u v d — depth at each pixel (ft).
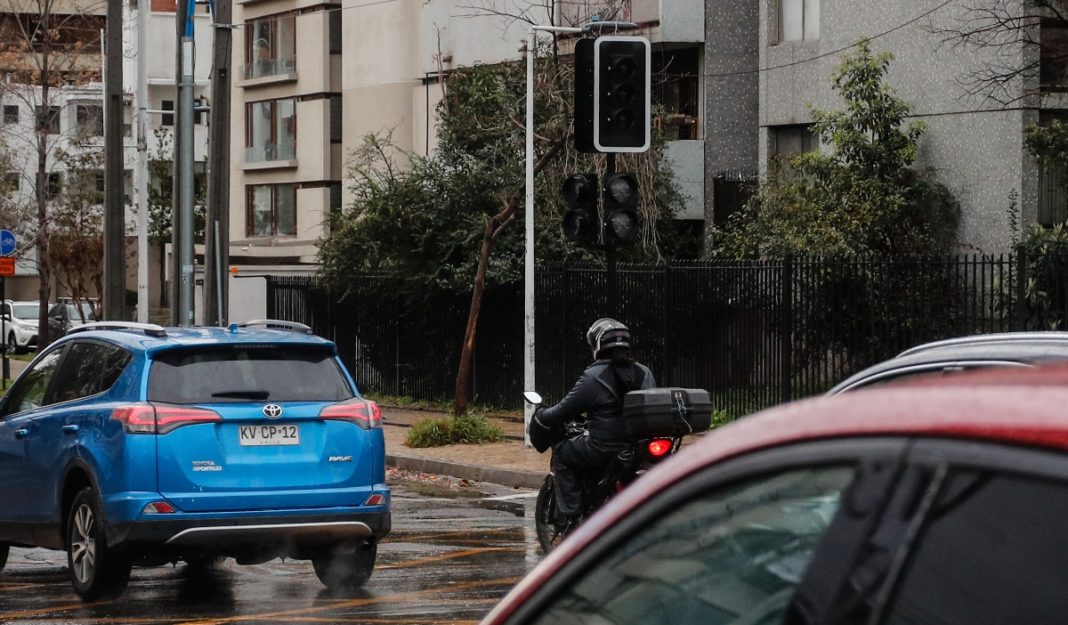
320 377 34.73
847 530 6.36
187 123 86.94
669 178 108.68
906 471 6.22
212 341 33.88
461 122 104.32
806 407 7.07
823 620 6.31
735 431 7.36
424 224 102.17
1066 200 81.00
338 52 171.94
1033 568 5.65
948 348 20.07
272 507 33.27
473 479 64.75
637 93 54.85
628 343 37.22
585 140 55.01
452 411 95.09
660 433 35.68
